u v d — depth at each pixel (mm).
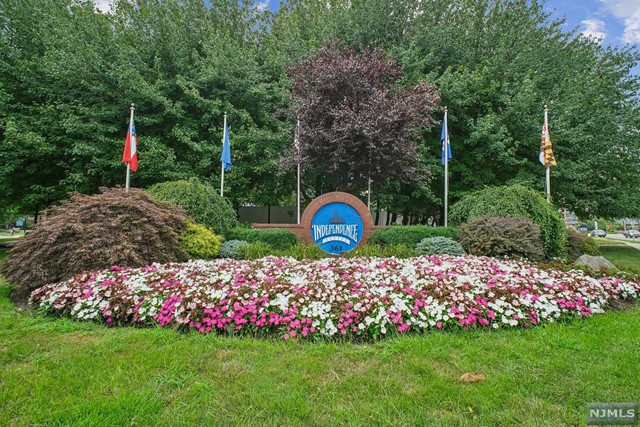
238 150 11625
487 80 12117
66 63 9562
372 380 2316
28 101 10555
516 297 3549
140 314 3389
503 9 13016
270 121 12102
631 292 4383
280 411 1988
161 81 10836
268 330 3186
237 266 4637
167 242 5625
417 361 2580
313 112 9297
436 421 1905
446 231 8047
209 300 3369
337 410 1993
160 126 11531
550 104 12039
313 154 9469
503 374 2396
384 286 3721
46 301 3768
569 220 49031
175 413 1955
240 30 13914
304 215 8148
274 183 12938
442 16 13070
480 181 12312
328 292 3516
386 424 1880
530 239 6719
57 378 2303
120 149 10438
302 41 12508
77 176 9852
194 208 7289
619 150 12609
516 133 12070
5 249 10977
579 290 3975
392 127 8938
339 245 8094
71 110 9922
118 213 5207
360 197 12414
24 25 10539
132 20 11742
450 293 3504
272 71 12594
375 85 9523
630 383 2281
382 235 8055
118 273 4227
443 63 12734
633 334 3129
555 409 2014
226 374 2391
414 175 9828
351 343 2975
